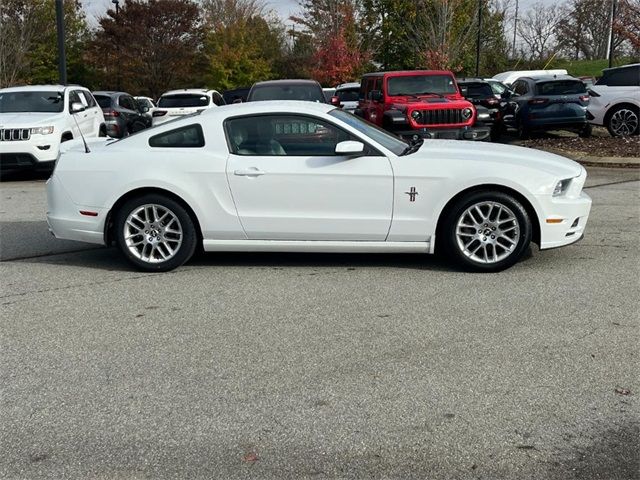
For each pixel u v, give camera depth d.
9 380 4.42
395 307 5.63
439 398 4.04
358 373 4.40
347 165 6.44
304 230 6.56
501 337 4.95
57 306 5.85
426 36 34.00
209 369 4.52
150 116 21.02
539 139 17.59
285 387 4.23
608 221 8.75
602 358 4.55
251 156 6.57
